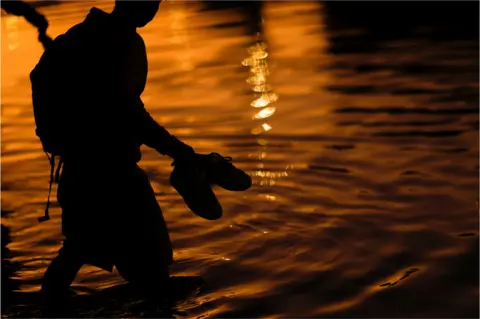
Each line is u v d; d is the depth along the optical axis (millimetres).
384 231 12922
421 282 11023
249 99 22406
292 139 18406
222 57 28828
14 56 31031
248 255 12352
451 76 23578
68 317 10570
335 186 15219
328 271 11547
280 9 39781
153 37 33844
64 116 10211
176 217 14227
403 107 20562
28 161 18219
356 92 22500
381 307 10359
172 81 25266
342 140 18078
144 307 10773
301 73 25469
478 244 12188
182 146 10180
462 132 18109
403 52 27750
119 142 10430
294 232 13156
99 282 11828
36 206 15312
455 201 14055
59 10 38000
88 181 10531
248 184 10289
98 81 10047
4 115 22297
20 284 11773
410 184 15062
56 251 13117
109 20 10195
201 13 40031
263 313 10352
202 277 11625
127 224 10664
